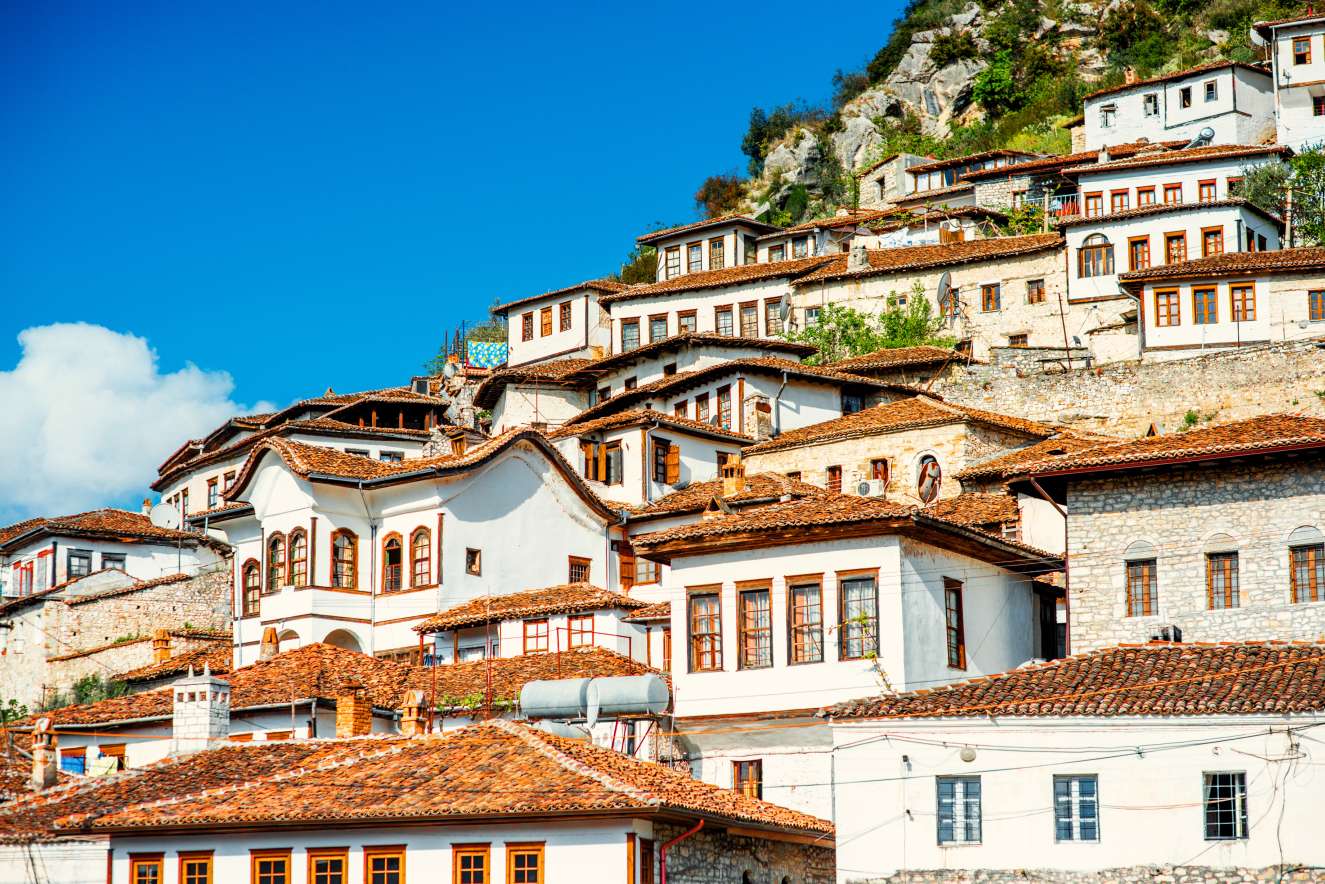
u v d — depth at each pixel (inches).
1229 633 1754.4
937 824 1523.1
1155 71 5251.0
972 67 5625.0
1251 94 4200.3
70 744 2032.5
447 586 2450.8
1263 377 2709.2
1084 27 5590.6
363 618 2493.8
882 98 5669.3
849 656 1784.0
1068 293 3378.4
